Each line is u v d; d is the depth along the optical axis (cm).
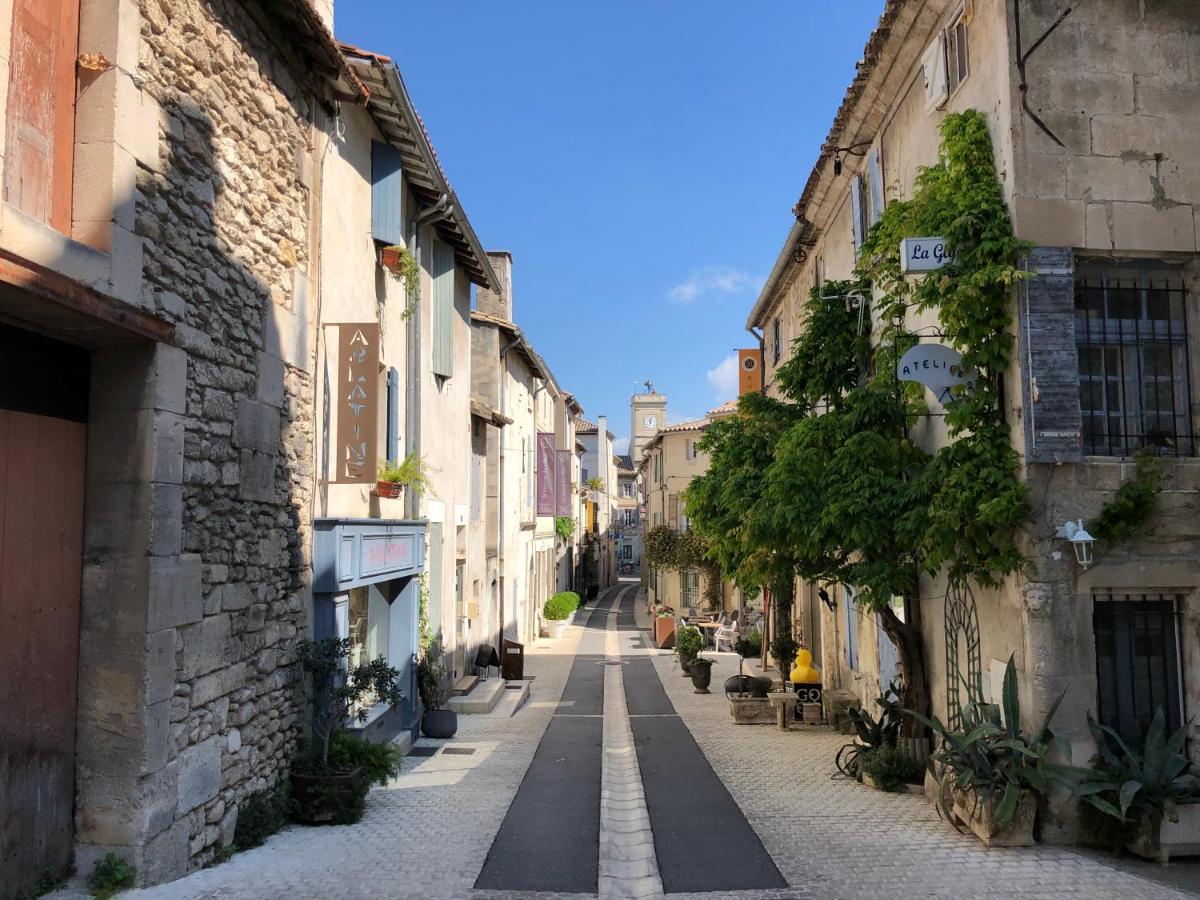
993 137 732
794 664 1482
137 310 513
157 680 529
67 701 514
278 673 713
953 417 723
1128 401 732
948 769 715
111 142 496
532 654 2494
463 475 1585
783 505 836
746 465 1027
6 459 475
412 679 1123
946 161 793
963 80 789
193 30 591
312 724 768
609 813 755
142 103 527
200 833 579
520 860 607
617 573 7594
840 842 659
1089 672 681
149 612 524
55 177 482
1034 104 711
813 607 1738
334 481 852
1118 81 720
